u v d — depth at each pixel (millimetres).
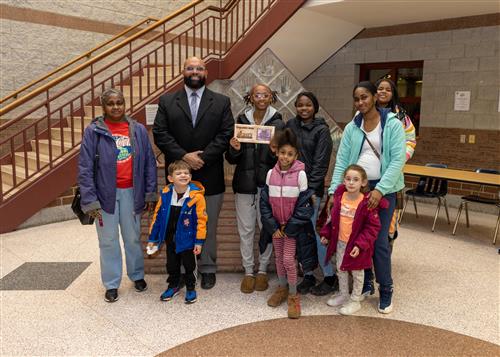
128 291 3199
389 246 3049
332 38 7035
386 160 2762
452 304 3049
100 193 2895
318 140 3037
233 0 6277
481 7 5594
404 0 5277
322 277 3518
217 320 2764
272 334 2590
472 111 6203
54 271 3586
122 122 2992
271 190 2859
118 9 7090
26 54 6102
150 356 2344
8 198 4754
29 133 6258
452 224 5430
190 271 2971
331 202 2943
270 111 3170
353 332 2623
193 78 3037
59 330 2615
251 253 3281
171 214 2920
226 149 3115
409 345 2477
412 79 7023
